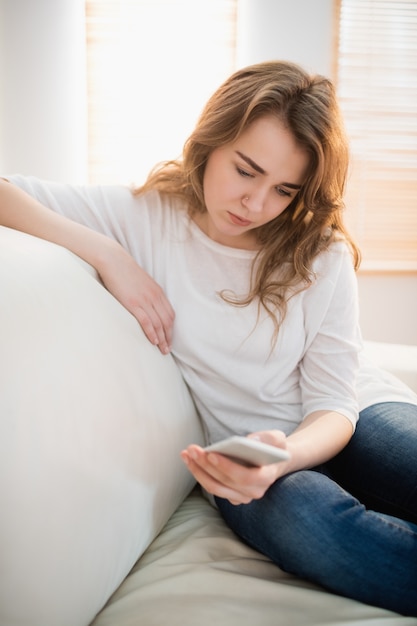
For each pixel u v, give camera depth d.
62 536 0.72
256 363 1.16
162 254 1.18
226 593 0.89
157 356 1.08
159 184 1.22
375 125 2.52
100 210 1.20
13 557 0.66
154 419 0.98
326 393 1.15
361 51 2.46
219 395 1.18
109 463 0.83
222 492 0.85
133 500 0.90
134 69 2.46
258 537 1.00
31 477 0.68
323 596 0.91
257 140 1.01
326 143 1.05
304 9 2.41
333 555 0.90
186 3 2.44
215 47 2.47
